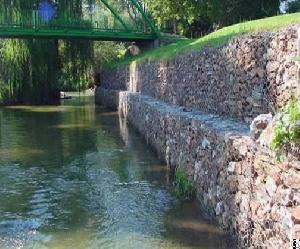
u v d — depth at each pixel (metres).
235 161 8.10
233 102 11.95
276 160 6.08
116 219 10.02
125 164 15.44
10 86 39.97
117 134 22.30
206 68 14.34
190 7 40.09
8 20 37.75
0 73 40.06
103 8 46.56
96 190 12.38
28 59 39.97
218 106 13.20
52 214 10.56
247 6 37.22
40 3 38.75
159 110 16.23
